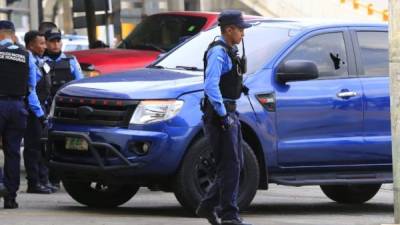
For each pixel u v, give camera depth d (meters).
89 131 31.39
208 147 31.03
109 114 31.25
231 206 27.75
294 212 36.75
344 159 34.25
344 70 34.91
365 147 34.50
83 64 45.28
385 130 35.00
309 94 33.53
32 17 63.19
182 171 30.83
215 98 26.88
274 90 32.94
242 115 32.06
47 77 39.72
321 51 34.78
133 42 50.81
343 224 32.25
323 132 33.78
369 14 81.88
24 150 40.06
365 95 34.69
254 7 83.69
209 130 27.50
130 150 30.75
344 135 34.19
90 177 31.84
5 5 60.53
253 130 32.31
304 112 33.38
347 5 81.88
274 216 34.66
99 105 31.56
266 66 33.28
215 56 26.98
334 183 34.16
